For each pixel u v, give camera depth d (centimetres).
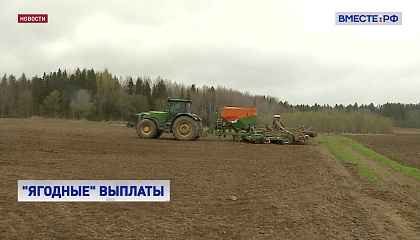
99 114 7088
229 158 1500
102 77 7462
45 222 637
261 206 798
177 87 7831
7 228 596
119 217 687
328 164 1443
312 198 880
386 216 763
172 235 604
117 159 1335
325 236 631
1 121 4706
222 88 6359
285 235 628
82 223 643
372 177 1211
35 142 1756
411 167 1580
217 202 816
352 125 5653
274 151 1827
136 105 7081
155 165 1238
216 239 597
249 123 2277
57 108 7256
